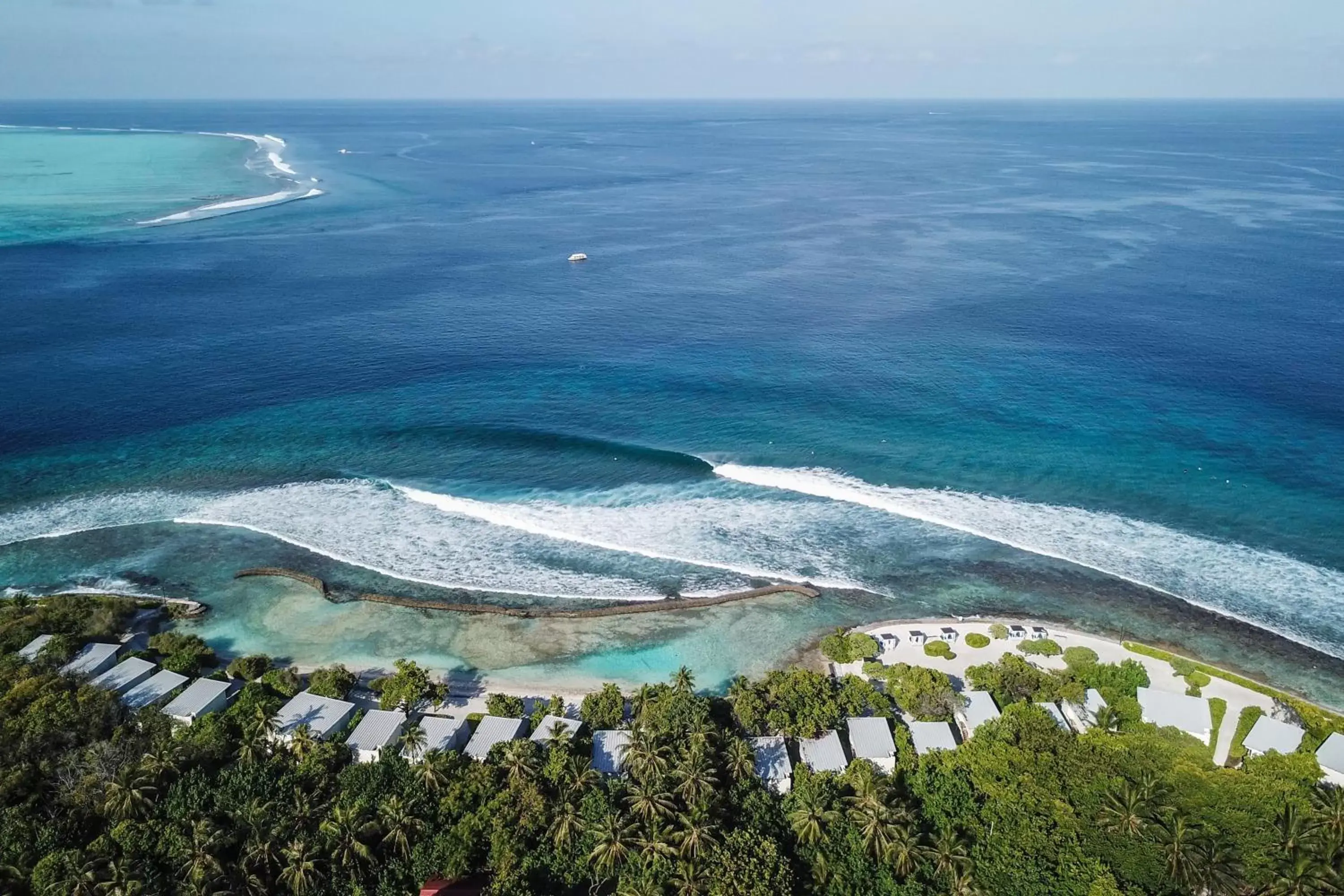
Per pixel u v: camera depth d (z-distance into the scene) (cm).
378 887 4872
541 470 9831
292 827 5138
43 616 7131
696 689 6781
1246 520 8781
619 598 7838
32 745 5638
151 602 7731
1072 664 6819
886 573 8175
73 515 9106
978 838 5138
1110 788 5294
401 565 8312
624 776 5612
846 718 6134
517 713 6256
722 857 4853
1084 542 8538
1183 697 6356
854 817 5153
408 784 5431
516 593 7912
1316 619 7481
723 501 9269
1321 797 5119
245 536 8775
